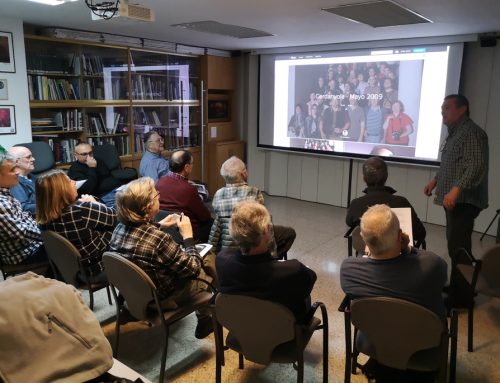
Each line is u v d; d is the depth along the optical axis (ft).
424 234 8.91
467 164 9.37
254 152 22.25
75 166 14.57
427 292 5.46
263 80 20.98
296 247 13.89
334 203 19.94
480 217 15.65
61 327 3.37
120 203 6.66
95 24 13.82
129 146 17.79
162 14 11.87
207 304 7.24
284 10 11.24
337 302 10.02
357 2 10.27
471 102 15.51
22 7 11.43
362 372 7.25
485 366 7.59
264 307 5.43
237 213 5.61
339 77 18.48
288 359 5.89
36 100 14.12
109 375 3.76
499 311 9.56
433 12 11.24
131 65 17.30
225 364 7.62
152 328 8.79
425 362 5.66
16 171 8.93
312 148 19.93
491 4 10.27
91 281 7.89
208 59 20.13
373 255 5.74
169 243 6.70
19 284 3.49
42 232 7.81
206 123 20.88
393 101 17.16
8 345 3.12
